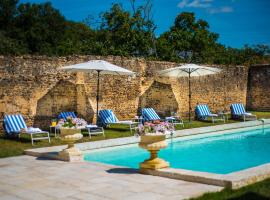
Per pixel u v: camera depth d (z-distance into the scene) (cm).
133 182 627
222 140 1341
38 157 913
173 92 1864
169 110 1850
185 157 1034
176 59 3155
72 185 614
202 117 1842
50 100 1405
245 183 581
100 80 1573
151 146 683
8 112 1277
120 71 1281
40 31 3628
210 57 3503
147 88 1762
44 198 540
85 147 1049
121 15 3067
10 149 1014
